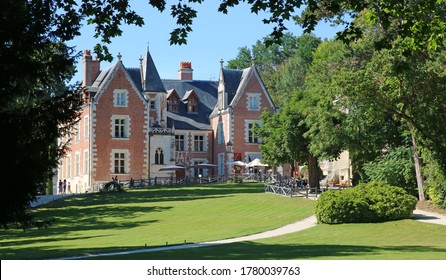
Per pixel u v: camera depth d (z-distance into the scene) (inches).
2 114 698.2
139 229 1405.0
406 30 827.4
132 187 2559.1
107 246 1080.8
